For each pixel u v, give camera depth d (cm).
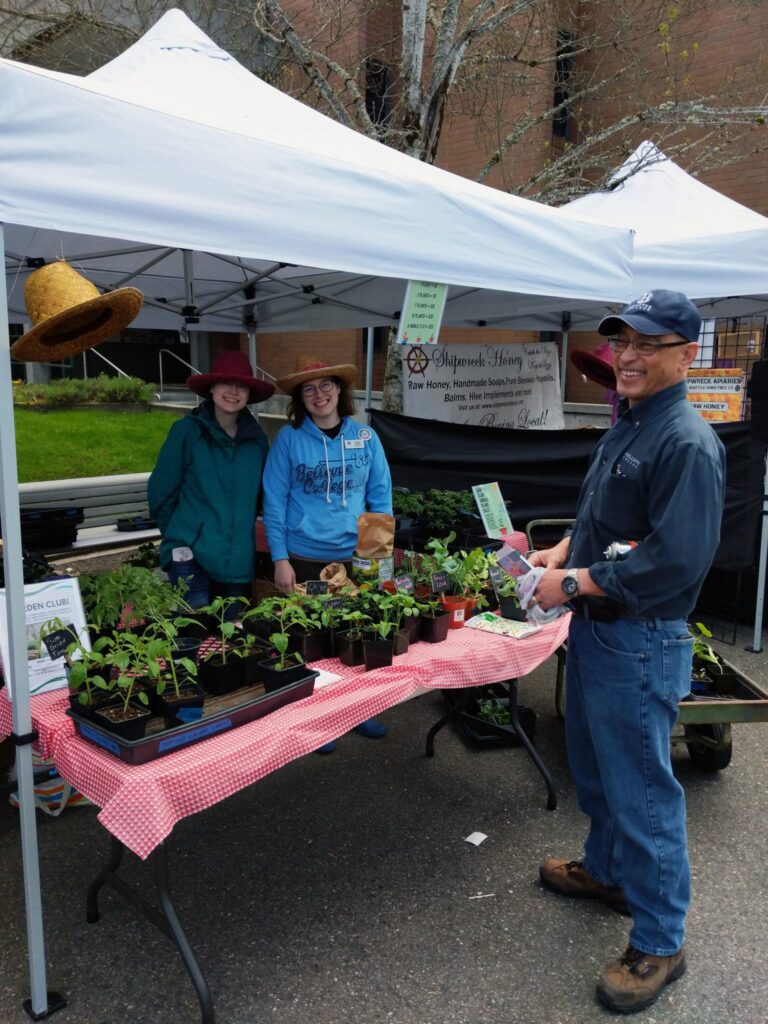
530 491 608
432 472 629
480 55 679
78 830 310
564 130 924
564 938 254
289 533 364
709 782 353
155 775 190
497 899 272
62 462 856
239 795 336
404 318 275
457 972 238
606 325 213
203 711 221
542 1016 222
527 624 311
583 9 806
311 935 253
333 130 302
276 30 728
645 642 213
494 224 295
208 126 215
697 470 199
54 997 222
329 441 357
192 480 358
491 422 681
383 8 863
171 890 273
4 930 251
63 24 716
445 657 273
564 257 328
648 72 723
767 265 465
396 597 273
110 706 213
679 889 225
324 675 257
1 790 281
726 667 363
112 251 366
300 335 1177
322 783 347
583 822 320
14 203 180
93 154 192
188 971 215
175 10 336
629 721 217
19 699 205
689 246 457
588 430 589
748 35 809
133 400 1191
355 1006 224
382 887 277
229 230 219
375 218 255
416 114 599
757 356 763
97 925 254
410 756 372
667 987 234
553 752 377
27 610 237
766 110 644
